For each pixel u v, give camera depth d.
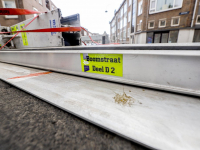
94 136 0.65
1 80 1.70
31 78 1.63
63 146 0.58
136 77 1.21
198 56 0.88
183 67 0.97
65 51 1.64
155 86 1.11
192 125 0.66
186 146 0.53
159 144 0.54
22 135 0.65
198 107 0.83
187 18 7.11
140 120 0.71
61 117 0.82
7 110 0.90
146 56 1.10
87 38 5.75
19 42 2.83
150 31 8.76
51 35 2.04
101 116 0.76
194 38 7.54
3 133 0.66
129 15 13.17
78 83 1.40
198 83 0.94
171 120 0.70
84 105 0.90
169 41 8.31
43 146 0.58
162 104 0.88
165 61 1.03
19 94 1.21
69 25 2.23
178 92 1.02
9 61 2.94
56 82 1.45
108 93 1.10
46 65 2.07
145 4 8.32
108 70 1.37
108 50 1.27
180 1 7.08
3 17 7.53
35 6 9.54
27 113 0.87
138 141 0.57
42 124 0.75
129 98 0.99
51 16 1.88
